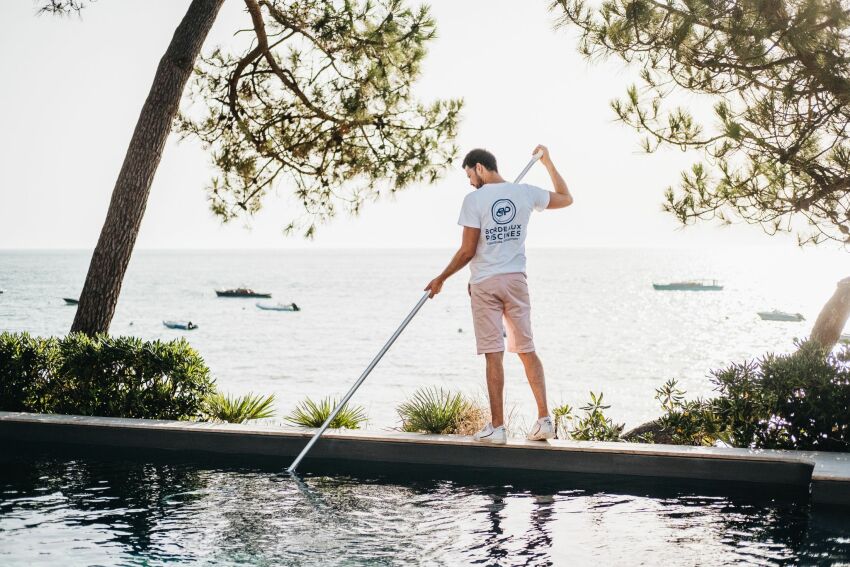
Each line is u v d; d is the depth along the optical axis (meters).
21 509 3.91
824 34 5.45
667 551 3.31
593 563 3.17
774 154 5.95
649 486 4.36
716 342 41.66
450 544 3.40
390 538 3.48
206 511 3.89
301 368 29.45
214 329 47.66
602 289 103.94
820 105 5.79
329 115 9.28
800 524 3.68
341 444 5.02
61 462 4.95
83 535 3.51
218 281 126.06
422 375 27.56
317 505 4.00
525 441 4.82
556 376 28.22
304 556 3.25
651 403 21.41
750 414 5.06
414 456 4.89
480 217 4.76
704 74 6.00
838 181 6.03
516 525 3.67
